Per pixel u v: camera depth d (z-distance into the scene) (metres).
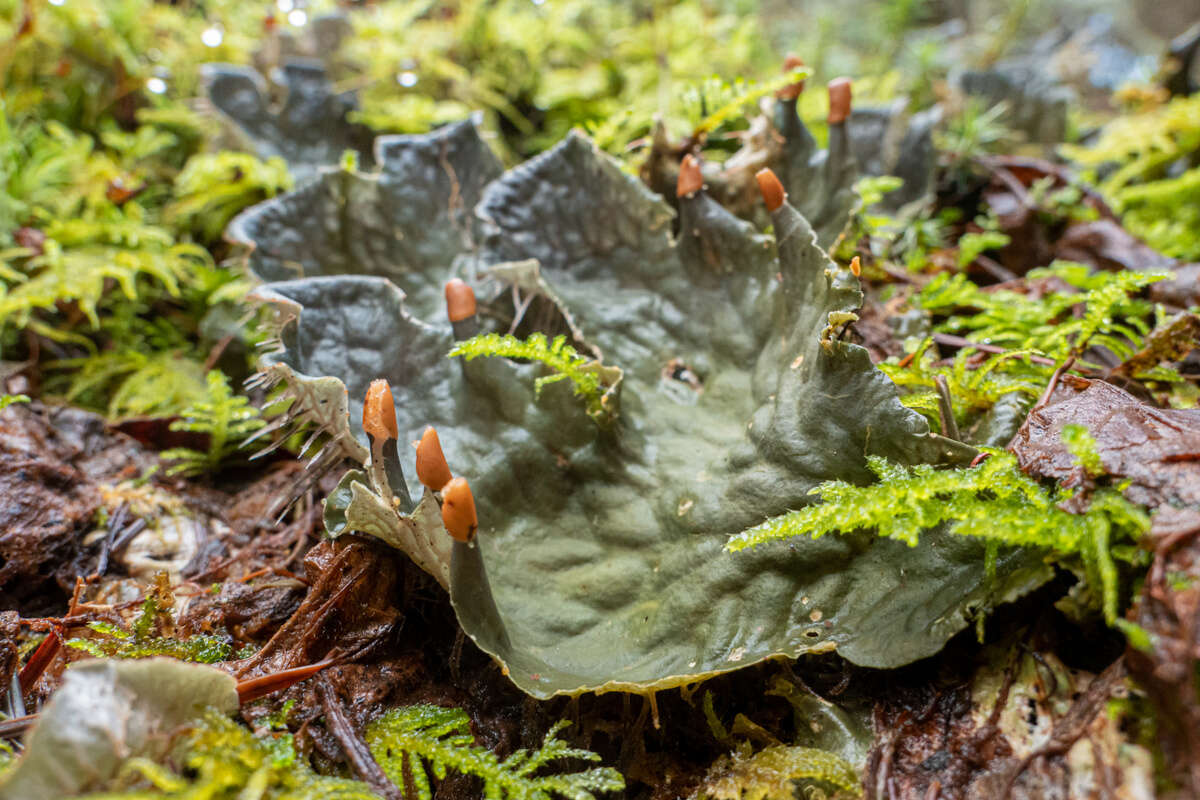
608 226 0.25
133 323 0.31
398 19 0.43
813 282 0.22
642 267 0.25
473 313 0.23
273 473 0.27
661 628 0.22
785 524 0.21
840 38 0.59
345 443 0.23
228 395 0.27
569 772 0.22
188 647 0.22
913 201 0.33
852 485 0.21
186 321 0.32
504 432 0.23
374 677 0.22
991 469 0.21
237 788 0.20
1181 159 0.40
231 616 0.23
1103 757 0.19
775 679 0.22
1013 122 0.42
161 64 0.40
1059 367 0.23
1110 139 0.41
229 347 0.29
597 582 0.22
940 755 0.21
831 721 0.21
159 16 0.42
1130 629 0.19
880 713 0.21
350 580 0.22
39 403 0.27
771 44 0.55
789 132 0.27
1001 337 0.25
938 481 0.21
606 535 0.23
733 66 0.44
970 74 0.43
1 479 0.25
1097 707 0.20
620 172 0.25
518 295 0.25
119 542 0.25
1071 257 0.31
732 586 0.22
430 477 0.21
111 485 0.26
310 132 0.35
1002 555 0.21
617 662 0.22
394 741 0.21
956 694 0.21
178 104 0.38
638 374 0.24
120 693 0.19
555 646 0.22
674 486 0.23
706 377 0.24
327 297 0.24
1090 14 0.73
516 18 0.44
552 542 0.23
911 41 0.55
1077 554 0.20
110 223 0.32
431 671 0.22
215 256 0.35
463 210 0.28
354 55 0.41
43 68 0.37
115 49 0.37
